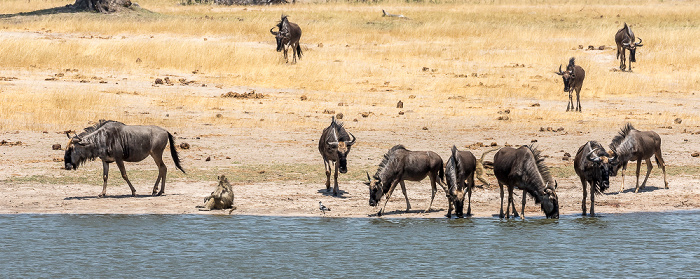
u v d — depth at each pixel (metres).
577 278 40.06
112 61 128.25
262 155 74.88
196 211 54.97
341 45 152.38
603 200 59.91
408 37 161.50
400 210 56.16
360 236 48.47
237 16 192.50
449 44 155.12
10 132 81.50
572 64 102.00
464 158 53.06
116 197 58.59
